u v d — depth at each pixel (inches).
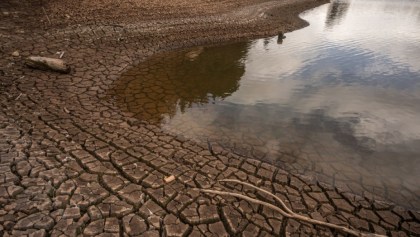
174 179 76.8
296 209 71.2
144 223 63.2
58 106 112.3
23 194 65.8
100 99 125.0
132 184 73.7
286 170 89.3
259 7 387.2
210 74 169.5
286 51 226.1
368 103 144.3
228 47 228.8
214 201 70.8
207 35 241.4
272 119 123.2
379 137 115.1
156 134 101.3
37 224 59.1
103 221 62.4
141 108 121.3
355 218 70.6
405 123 127.0
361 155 102.1
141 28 221.0
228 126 114.4
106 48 181.5
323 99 146.3
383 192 83.4
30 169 73.7
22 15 193.6
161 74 162.1
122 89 138.2
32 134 89.6
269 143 104.7
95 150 86.0
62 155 81.0
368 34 300.8
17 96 114.2
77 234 58.9
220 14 301.7
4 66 135.7
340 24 351.3
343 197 78.2
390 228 68.7
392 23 374.0
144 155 86.5
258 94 148.2
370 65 200.5
